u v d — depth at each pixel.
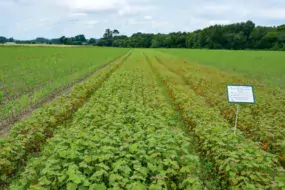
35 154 8.45
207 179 7.34
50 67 31.94
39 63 35.41
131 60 47.69
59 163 6.14
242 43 119.25
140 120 9.05
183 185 5.69
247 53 70.69
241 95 9.41
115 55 60.28
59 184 5.50
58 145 6.72
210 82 21.88
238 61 46.94
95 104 11.35
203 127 9.16
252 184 5.65
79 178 5.14
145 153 6.52
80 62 38.88
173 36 155.25
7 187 6.89
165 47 156.50
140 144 6.89
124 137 7.61
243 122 10.83
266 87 20.44
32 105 14.68
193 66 37.06
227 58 54.09
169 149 6.86
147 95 14.27
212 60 49.62
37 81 21.84
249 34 123.81
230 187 6.15
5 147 7.39
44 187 5.42
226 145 7.30
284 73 29.97
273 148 8.76
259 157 6.71
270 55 61.25
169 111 11.06
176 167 5.96
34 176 5.89
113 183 5.25
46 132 9.71
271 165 6.77
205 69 33.31
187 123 11.38
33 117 9.78
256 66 38.12
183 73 28.84
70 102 12.44
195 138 9.75
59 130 8.93
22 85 20.50
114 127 8.36
